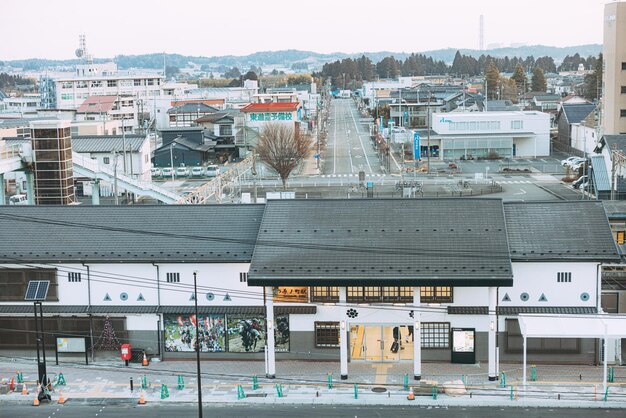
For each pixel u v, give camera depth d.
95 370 44.41
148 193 91.81
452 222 44.06
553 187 106.56
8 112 176.62
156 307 45.53
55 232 47.50
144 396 40.16
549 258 42.75
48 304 46.09
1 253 46.03
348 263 41.91
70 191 79.69
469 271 40.72
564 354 43.41
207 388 41.09
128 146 112.75
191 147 138.00
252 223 46.94
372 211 45.41
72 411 38.47
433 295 43.38
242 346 45.50
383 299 43.22
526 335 39.66
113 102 188.62
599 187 89.06
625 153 91.06
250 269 41.97
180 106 184.75
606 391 38.19
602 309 47.00
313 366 44.16
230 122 152.88
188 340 45.75
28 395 40.53
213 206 48.44
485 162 137.38
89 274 45.78
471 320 43.47
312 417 36.97
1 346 46.78
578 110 149.88
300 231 44.34
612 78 117.00
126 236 46.81
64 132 78.25
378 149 154.00
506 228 43.94
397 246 42.72
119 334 45.91
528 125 143.38
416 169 127.75
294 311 44.09
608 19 117.44
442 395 39.22
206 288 45.28
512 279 40.19
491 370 41.16
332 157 148.38
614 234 57.69
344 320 41.69
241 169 110.38
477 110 178.75
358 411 37.72
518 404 37.94
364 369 43.44
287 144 116.38
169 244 46.03
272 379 42.12
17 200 96.38
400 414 37.16
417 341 41.41
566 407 37.62
